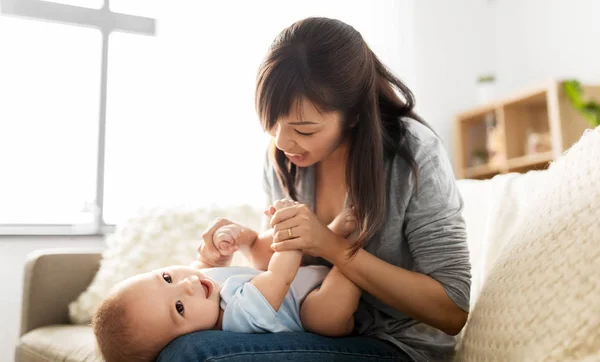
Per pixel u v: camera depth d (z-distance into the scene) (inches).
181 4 102.8
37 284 65.5
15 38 96.1
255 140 102.7
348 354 35.8
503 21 133.6
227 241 44.7
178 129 101.0
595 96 102.0
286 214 38.7
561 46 118.6
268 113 36.3
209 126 101.7
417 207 40.4
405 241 42.9
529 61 126.2
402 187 40.9
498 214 53.8
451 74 128.4
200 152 100.9
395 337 41.6
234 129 102.2
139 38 104.0
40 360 55.5
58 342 54.7
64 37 99.7
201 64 102.4
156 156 100.3
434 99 126.3
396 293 38.0
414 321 42.4
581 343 25.2
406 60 122.8
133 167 100.0
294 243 37.9
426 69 126.0
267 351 32.5
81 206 98.3
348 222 41.6
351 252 37.2
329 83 35.9
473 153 129.4
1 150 94.0
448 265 39.0
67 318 66.7
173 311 35.7
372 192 38.5
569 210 30.7
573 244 28.7
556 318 26.8
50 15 97.3
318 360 34.0
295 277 42.0
